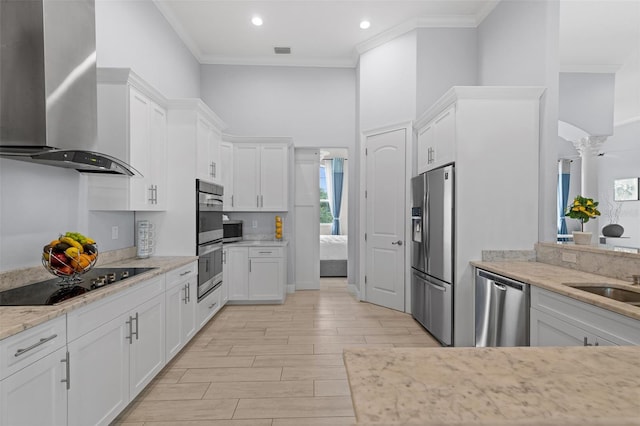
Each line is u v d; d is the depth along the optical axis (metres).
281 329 3.55
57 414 1.45
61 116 1.81
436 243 3.22
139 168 2.69
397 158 4.20
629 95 2.21
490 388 0.66
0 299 1.61
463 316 2.96
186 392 2.32
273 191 4.84
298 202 5.30
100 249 2.69
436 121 3.39
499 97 2.93
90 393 1.67
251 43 4.66
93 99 2.09
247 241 4.90
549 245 2.75
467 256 2.94
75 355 1.56
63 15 1.83
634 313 1.42
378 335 3.38
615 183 2.31
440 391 0.65
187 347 3.09
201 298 3.33
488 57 3.78
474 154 2.94
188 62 4.61
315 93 5.18
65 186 2.31
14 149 1.72
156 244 3.24
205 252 3.45
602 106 2.36
